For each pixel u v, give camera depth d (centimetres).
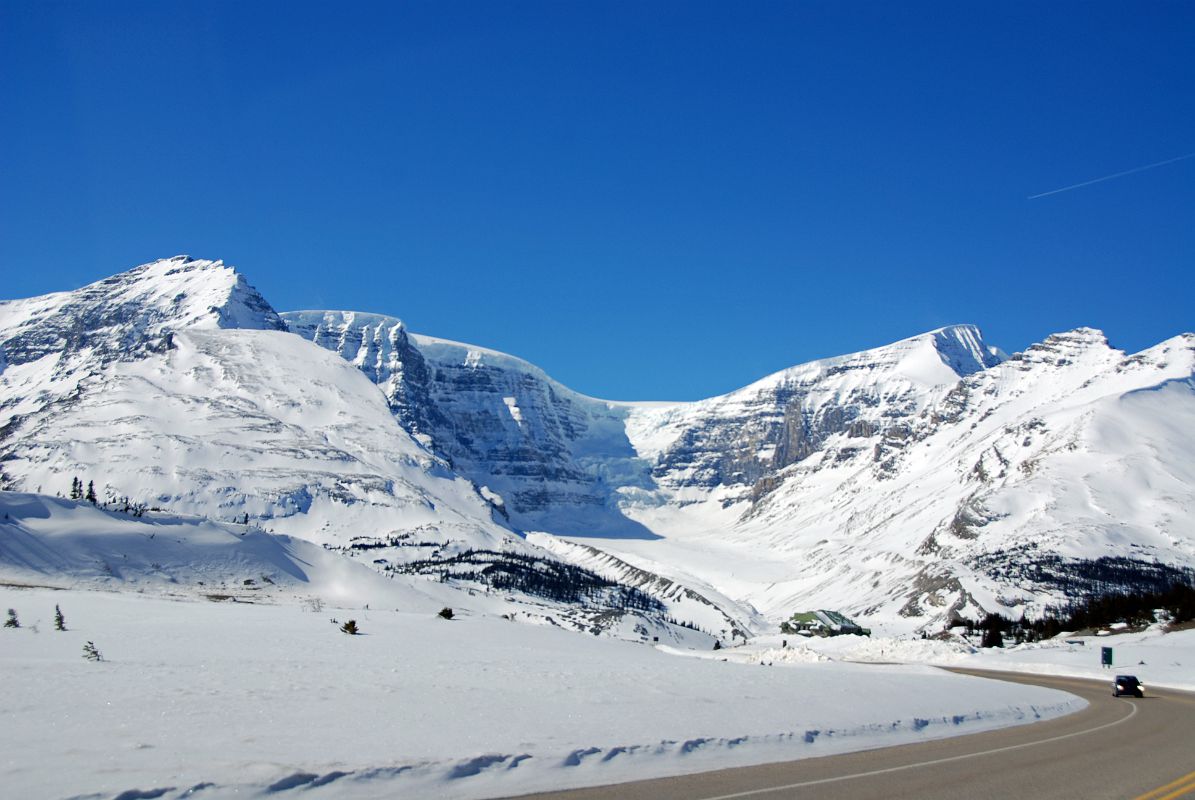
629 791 2517
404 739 2969
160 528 15238
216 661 5216
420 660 6078
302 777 2372
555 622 19250
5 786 2192
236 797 2233
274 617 9556
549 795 2453
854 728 3775
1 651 5272
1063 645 12081
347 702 3700
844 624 19275
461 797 2411
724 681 5350
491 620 12862
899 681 6172
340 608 12788
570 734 3197
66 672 4253
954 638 15662
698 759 3023
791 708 4209
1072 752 3466
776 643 18800
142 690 3778
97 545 13812
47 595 9894
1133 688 6294
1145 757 3359
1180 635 11606
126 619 8206
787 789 2600
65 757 2512
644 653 10819
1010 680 7744
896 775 2872
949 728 4162
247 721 3172
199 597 12538
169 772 2370
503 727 3275
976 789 2692
